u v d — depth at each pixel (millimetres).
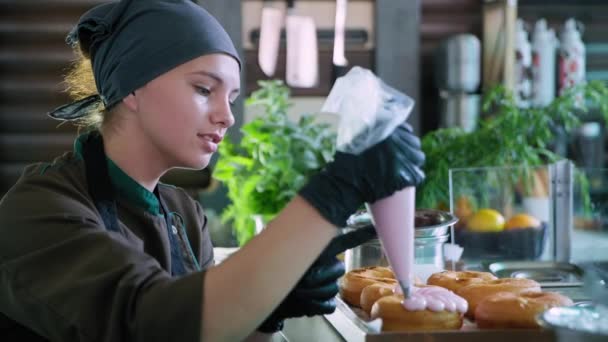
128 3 1357
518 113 2469
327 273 1219
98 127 1522
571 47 3617
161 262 1465
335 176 1063
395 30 3906
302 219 1059
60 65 4004
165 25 1314
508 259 1928
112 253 1147
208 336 1048
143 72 1313
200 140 1323
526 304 1205
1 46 3977
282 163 2273
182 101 1303
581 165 3695
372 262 1598
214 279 1051
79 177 1391
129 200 1437
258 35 3850
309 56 3828
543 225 1935
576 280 1664
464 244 1945
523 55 3615
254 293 1041
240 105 3844
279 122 2416
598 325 1013
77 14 3975
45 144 4051
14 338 1307
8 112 4027
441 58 3742
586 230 1897
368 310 1348
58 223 1224
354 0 3934
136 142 1402
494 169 1971
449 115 3723
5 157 4055
